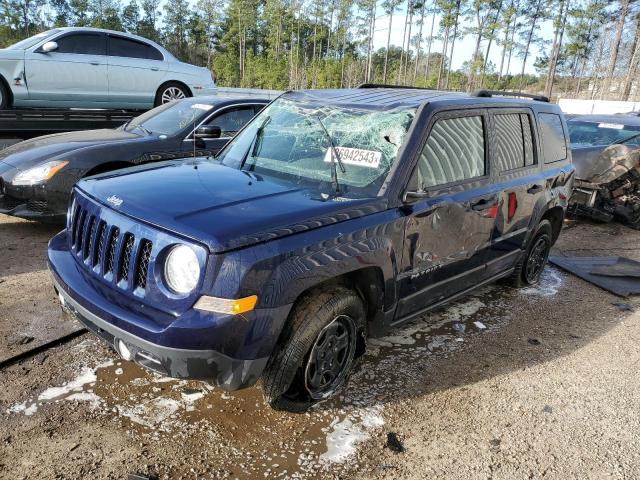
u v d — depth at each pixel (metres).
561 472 2.89
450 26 63.59
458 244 3.94
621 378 3.93
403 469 2.81
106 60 8.94
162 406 3.12
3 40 61.69
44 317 4.00
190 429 2.96
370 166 3.46
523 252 5.14
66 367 3.43
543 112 5.26
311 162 3.59
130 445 2.79
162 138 6.12
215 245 2.46
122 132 6.55
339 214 2.98
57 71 8.40
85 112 7.57
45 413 2.98
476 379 3.76
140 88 9.44
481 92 4.54
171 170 3.52
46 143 6.01
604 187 8.65
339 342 3.15
